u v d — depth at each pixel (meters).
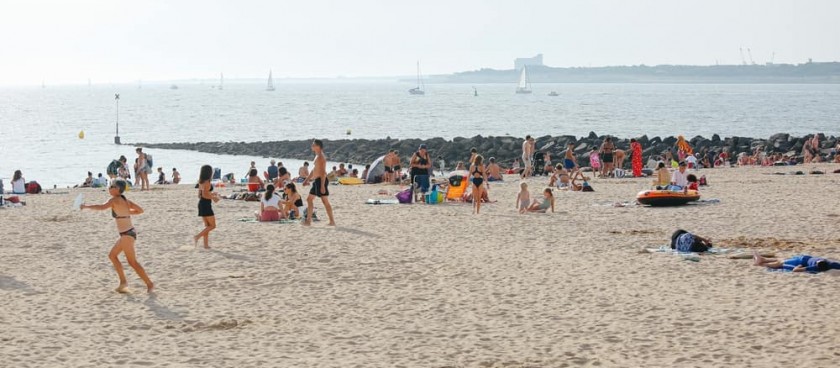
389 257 24.58
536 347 14.84
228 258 24.64
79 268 23.14
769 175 57.22
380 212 36.50
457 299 18.88
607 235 28.56
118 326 16.69
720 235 28.27
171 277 21.81
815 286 19.16
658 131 146.62
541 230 30.09
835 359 13.60
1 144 111.44
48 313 17.81
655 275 21.08
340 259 24.30
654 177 55.81
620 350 14.52
